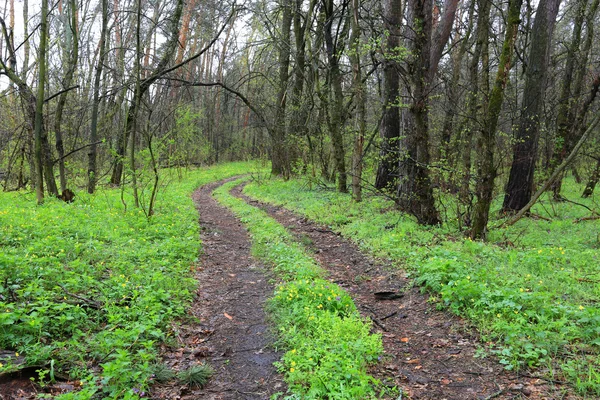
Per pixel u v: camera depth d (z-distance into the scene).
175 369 4.38
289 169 22.38
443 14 12.08
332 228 11.25
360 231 10.08
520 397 3.79
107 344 4.21
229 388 4.11
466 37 15.77
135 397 3.49
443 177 10.77
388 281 7.16
